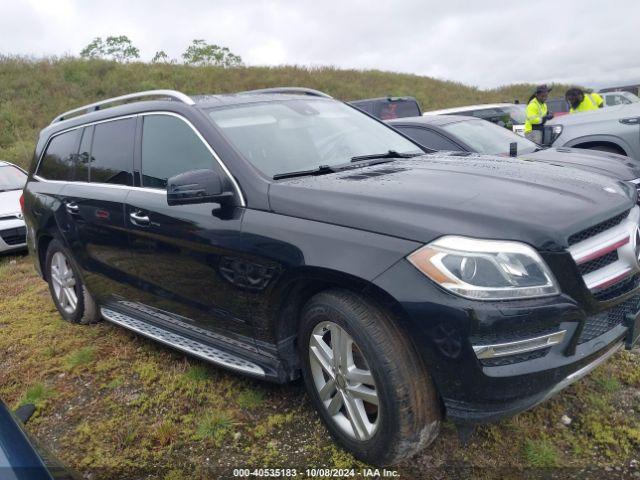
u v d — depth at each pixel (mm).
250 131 3387
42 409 3479
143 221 3543
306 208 2711
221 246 3002
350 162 3463
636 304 2730
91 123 4352
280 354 2945
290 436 2947
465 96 29125
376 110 11695
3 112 18562
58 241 4625
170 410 3297
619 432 2773
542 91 9398
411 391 2365
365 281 2369
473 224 2303
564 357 2336
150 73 25516
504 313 2191
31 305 5551
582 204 2553
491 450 2721
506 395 2248
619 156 5789
